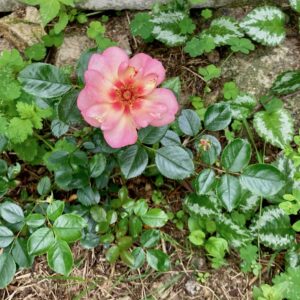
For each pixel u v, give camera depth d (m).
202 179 0.30
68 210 0.32
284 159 0.35
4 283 0.29
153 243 0.31
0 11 0.40
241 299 0.33
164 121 0.28
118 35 0.39
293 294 0.31
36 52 0.37
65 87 0.30
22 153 0.33
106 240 0.32
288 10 0.40
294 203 0.35
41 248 0.28
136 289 0.33
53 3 0.35
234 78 0.38
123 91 0.27
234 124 0.36
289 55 0.39
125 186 0.35
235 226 0.33
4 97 0.32
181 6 0.38
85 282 0.33
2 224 0.30
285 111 0.36
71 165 0.31
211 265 0.34
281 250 0.34
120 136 0.27
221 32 0.38
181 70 0.38
